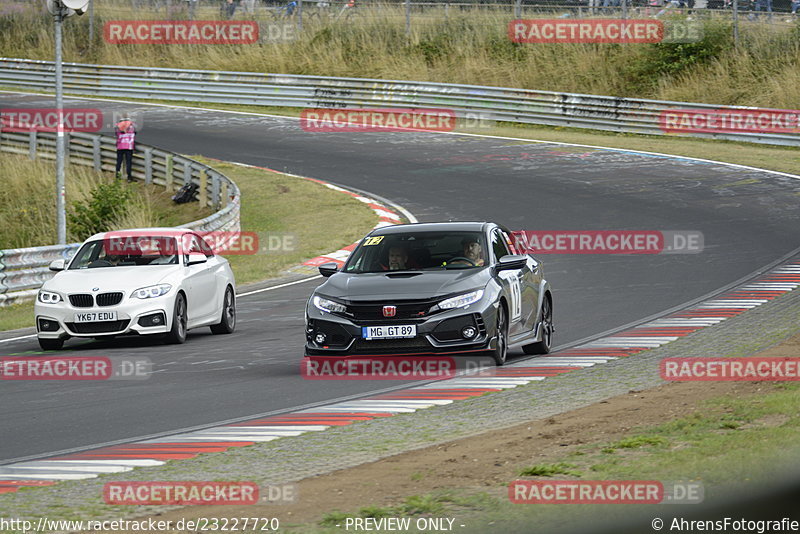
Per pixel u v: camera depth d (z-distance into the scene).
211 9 187.25
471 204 96.31
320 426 30.72
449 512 20.25
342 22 181.12
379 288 38.62
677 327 48.44
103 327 48.84
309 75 167.00
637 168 111.06
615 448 25.11
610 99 137.62
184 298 51.03
